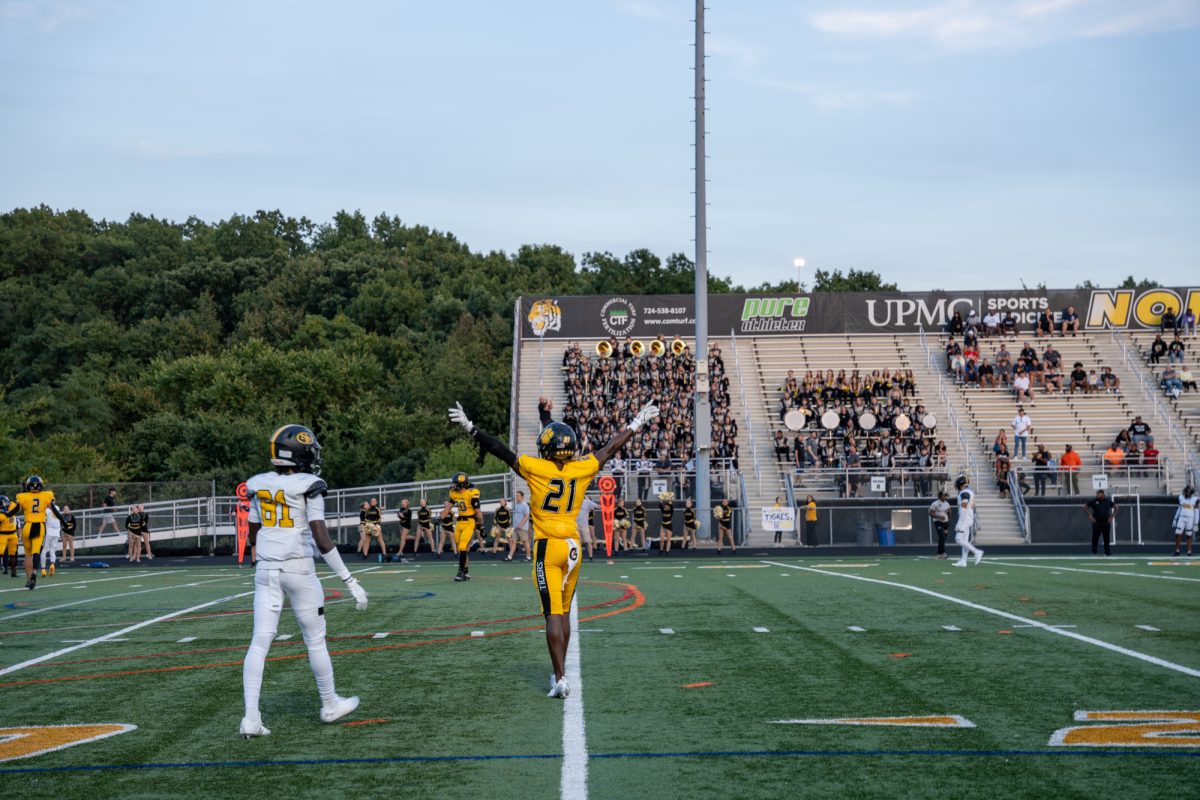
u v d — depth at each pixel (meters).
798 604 15.45
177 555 38.56
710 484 36.38
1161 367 43.69
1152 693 8.69
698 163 34.62
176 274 89.88
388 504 38.09
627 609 15.09
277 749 7.18
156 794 6.16
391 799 5.98
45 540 26.02
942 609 14.62
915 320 45.81
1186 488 28.47
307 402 60.50
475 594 18.16
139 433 53.62
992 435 40.50
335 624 13.86
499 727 7.73
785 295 45.88
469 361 65.81
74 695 9.21
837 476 37.69
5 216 110.06
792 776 6.34
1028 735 7.29
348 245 104.75
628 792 6.05
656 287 86.62
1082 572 21.45
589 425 40.28
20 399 65.69
